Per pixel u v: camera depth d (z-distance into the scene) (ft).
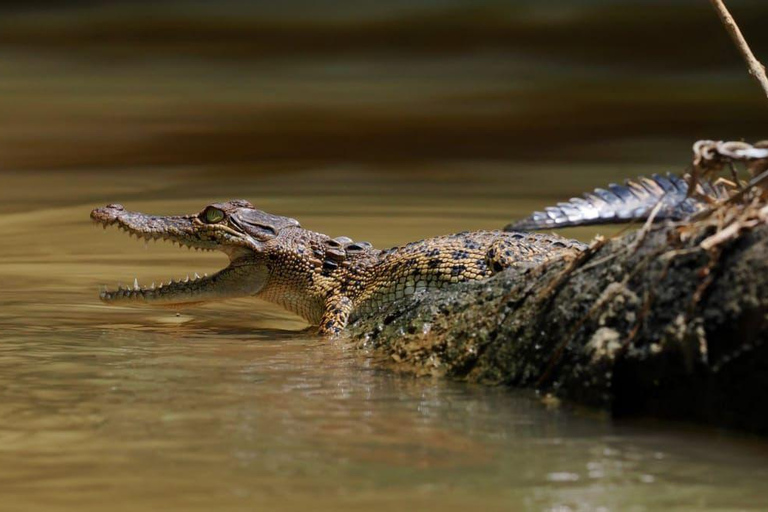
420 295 65.41
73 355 64.59
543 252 66.95
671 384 47.21
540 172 154.10
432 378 57.41
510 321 55.52
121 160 166.61
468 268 68.74
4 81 261.44
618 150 171.53
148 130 196.54
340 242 76.74
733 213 47.19
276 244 76.48
